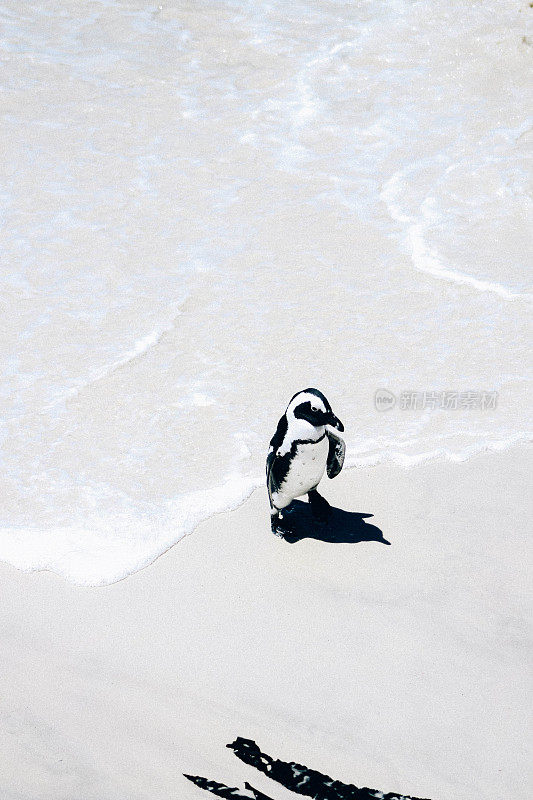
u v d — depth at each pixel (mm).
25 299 10461
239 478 8273
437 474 8297
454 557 7430
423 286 10805
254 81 14227
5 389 9297
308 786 5812
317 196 12234
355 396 9266
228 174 12547
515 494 8078
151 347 9883
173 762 5945
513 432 8773
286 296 10633
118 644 6703
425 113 13789
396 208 12070
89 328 10117
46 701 6297
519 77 14383
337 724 6176
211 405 9156
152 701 6301
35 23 15000
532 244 11617
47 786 5793
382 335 10109
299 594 7109
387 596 7086
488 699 6328
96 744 6043
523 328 10203
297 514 7945
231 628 6832
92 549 7516
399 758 5969
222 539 7621
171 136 13141
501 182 12531
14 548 7527
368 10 15484
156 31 15047
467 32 15016
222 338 10023
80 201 11961
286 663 6570
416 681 6445
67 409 9078
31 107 13445
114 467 8422
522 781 5844
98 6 15445
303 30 15211
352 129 13430
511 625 6859
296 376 9516
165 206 11961
